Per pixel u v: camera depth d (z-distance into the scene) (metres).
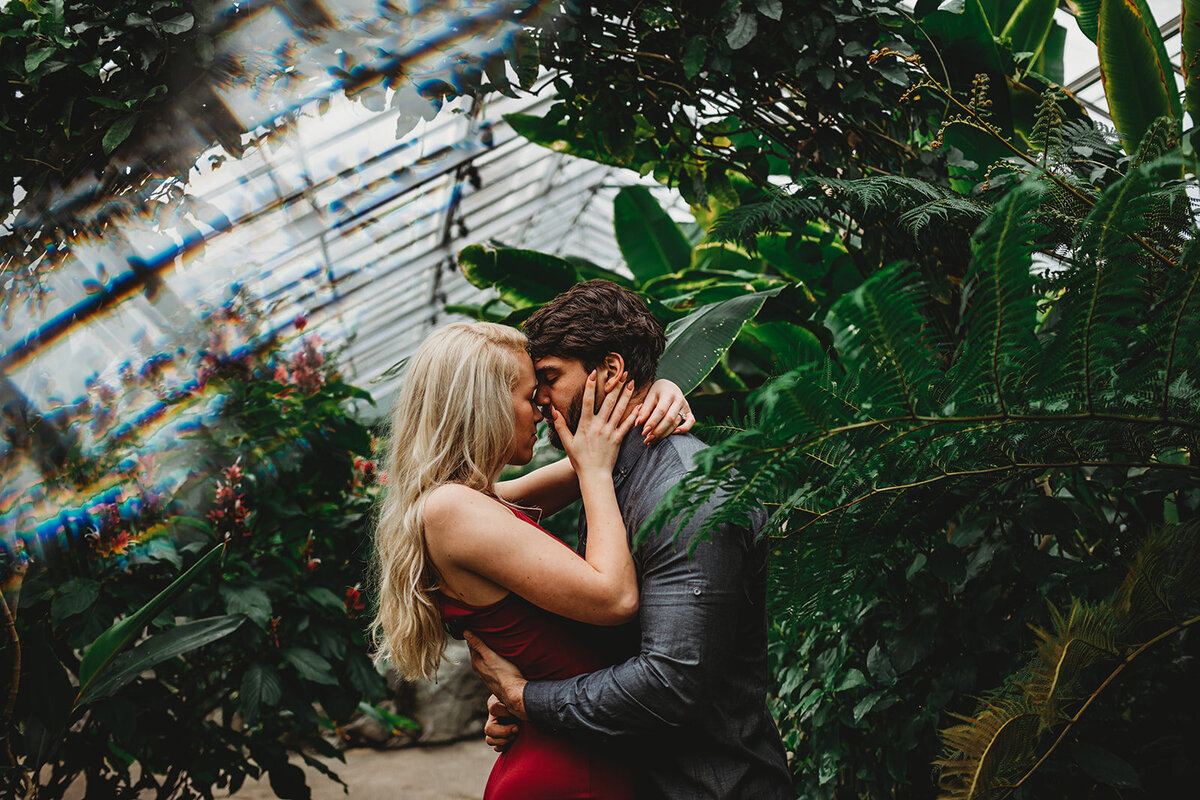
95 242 1.75
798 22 1.84
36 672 1.64
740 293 2.31
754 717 1.21
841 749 1.92
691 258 3.47
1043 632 1.19
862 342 0.96
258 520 2.64
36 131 1.64
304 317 2.91
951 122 1.64
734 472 1.03
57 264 1.74
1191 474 1.41
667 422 1.25
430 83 1.80
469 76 1.81
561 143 2.43
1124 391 1.04
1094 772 1.33
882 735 1.80
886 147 1.98
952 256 1.84
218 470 2.51
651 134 2.25
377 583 1.53
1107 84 1.72
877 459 1.11
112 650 1.67
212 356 2.47
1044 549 1.90
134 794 2.28
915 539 1.38
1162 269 1.14
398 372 1.76
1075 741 1.38
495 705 1.26
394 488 1.31
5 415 1.74
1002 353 1.00
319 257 4.85
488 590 1.21
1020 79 2.12
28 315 1.75
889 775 1.87
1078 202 1.31
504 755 1.26
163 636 1.88
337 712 2.56
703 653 1.09
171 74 1.65
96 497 2.03
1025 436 1.11
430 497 1.23
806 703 1.95
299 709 2.46
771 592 1.34
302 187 3.61
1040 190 0.91
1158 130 1.12
